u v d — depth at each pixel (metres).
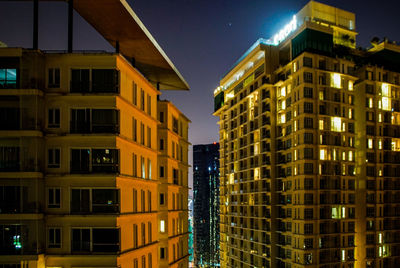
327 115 69.25
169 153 44.09
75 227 26.80
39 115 27.17
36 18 28.34
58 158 27.30
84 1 28.81
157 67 42.88
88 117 27.58
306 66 68.69
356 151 77.06
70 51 29.05
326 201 67.81
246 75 88.50
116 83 27.83
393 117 79.31
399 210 77.25
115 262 26.50
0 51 26.83
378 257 73.31
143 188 33.47
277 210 75.44
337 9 78.69
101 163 27.25
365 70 76.38
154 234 36.12
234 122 96.00
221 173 106.19
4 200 26.53
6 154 27.12
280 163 74.19
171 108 45.66
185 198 51.12
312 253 65.44
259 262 77.81
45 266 26.62
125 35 34.56
